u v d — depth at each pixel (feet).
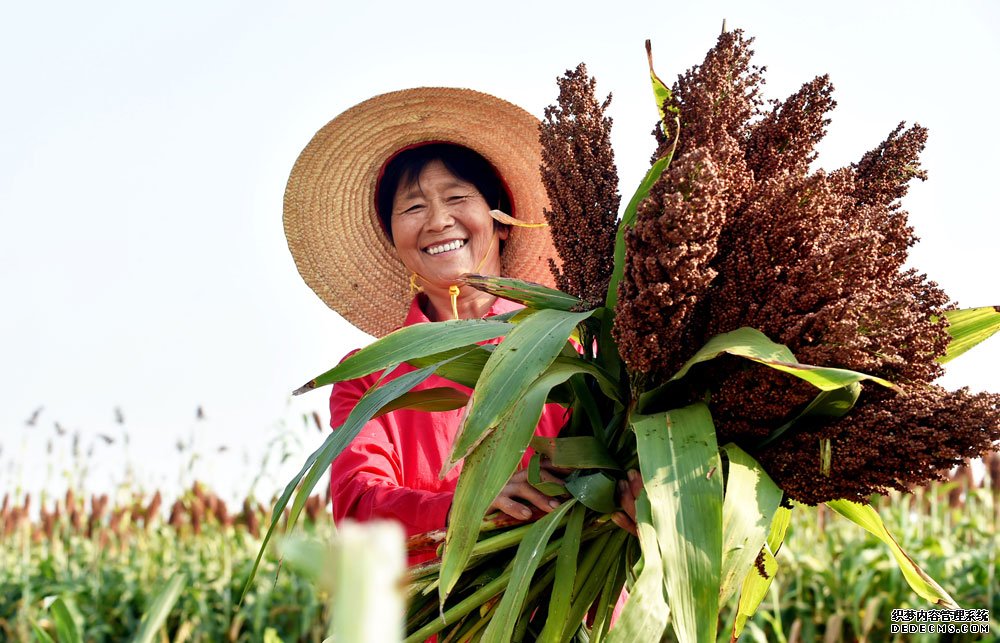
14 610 21.95
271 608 20.63
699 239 4.49
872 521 5.97
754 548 4.59
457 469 7.36
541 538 5.14
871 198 5.52
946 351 5.43
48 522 24.43
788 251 4.73
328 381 5.30
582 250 5.79
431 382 7.47
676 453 4.63
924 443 4.59
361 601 0.52
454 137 8.53
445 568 4.62
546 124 5.91
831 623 17.08
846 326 4.50
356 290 9.48
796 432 5.08
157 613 6.24
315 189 9.12
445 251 8.21
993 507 21.99
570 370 5.20
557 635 5.19
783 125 5.27
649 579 4.42
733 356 4.99
